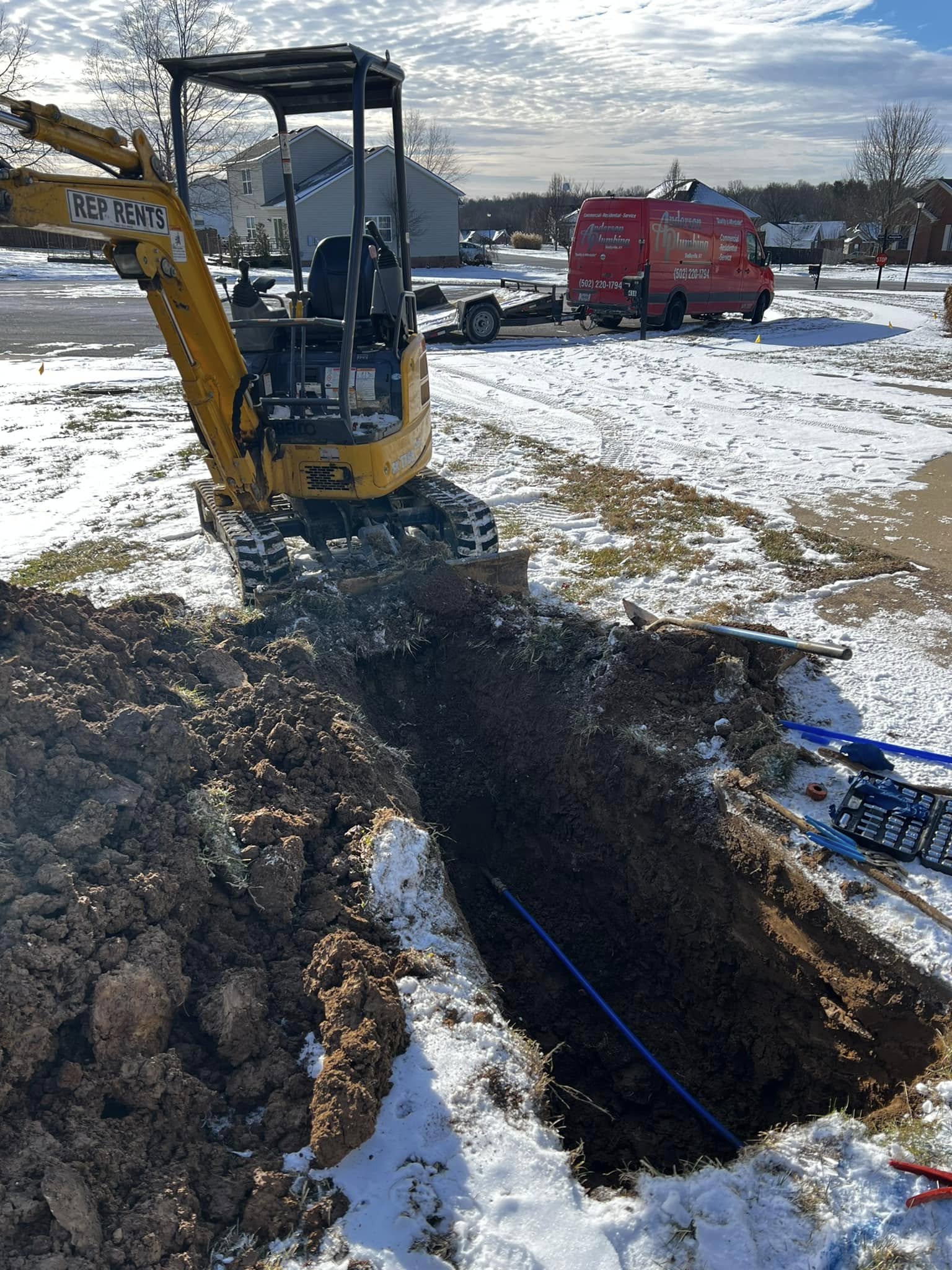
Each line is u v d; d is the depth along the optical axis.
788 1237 3.14
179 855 4.31
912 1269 3.01
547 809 6.42
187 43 44.72
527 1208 3.23
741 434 13.48
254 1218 3.17
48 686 4.89
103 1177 3.17
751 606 7.67
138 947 3.81
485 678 7.07
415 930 4.49
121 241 5.88
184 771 4.84
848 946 4.45
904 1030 4.13
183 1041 3.77
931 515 9.77
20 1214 2.93
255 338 7.40
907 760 5.60
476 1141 3.46
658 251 22.81
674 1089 4.89
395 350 7.55
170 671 5.89
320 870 4.64
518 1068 3.82
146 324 26.86
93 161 5.61
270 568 7.31
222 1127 3.53
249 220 54.06
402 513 8.30
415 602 7.45
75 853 4.12
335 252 7.75
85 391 17.31
